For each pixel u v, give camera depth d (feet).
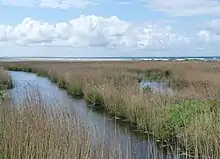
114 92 61.98
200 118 37.65
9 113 29.68
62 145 25.68
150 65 151.33
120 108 56.44
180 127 39.50
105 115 57.93
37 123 28.22
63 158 24.73
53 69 149.18
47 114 31.89
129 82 76.48
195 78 87.35
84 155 25.79
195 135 34.81
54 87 102.68
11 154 24.59
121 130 46.11
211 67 121.70
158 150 37.24
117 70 118.52
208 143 33.50
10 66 230.68
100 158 26.58
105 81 78.23
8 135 25.88
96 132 35.91
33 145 24.97
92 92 71.67
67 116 32.40
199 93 54.49
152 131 44.52
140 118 48.26
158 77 112.98
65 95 82.43
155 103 48.65
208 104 43.37
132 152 34.19
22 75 163.43
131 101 53.16
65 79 102.78
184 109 43.37
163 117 43.42
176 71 115.96
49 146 24.99
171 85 78.64
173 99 50.42
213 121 36.86
